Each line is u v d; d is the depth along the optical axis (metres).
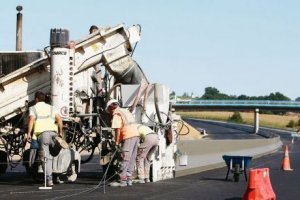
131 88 16.70
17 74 15.83
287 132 129.88
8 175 18.41
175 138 18.58
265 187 12.77
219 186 16.12
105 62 16.66
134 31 16.75
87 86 17.00
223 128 140.12
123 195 13.09
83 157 29.95
